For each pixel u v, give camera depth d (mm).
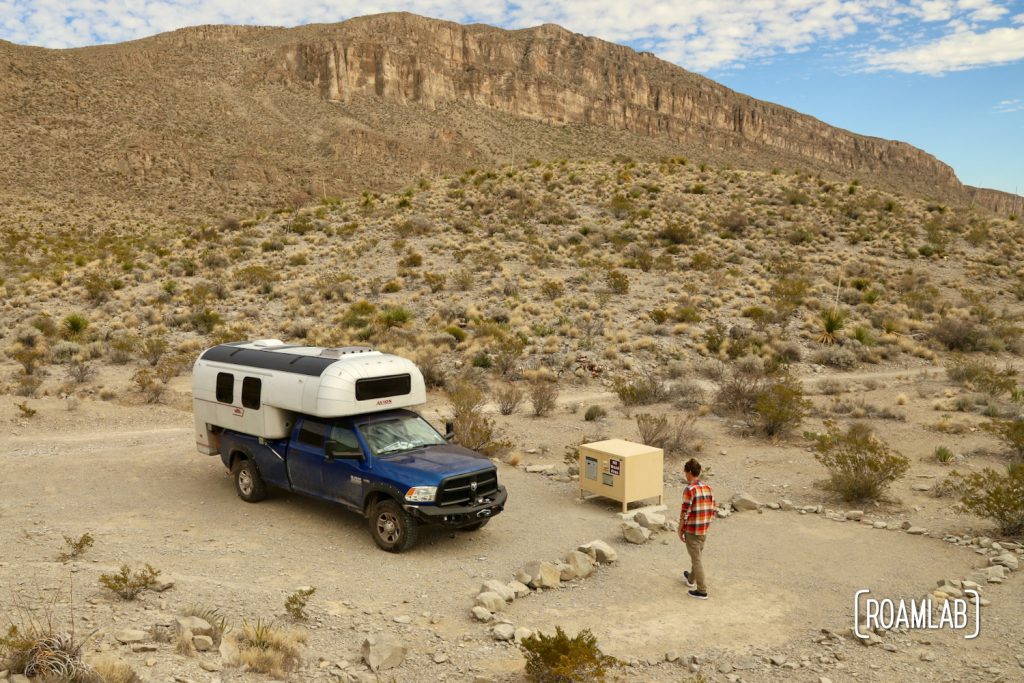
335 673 6312
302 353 11812
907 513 12078
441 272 41719
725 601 8492
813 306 38250
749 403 20078
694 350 30297
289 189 137875
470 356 27000
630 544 10516
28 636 5852
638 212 57531
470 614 7875
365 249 47875
